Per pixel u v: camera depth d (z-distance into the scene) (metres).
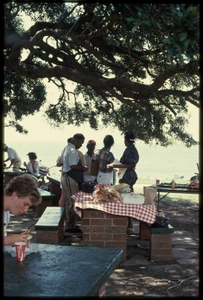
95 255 3.62
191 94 8.16
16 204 3.46
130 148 8.69
